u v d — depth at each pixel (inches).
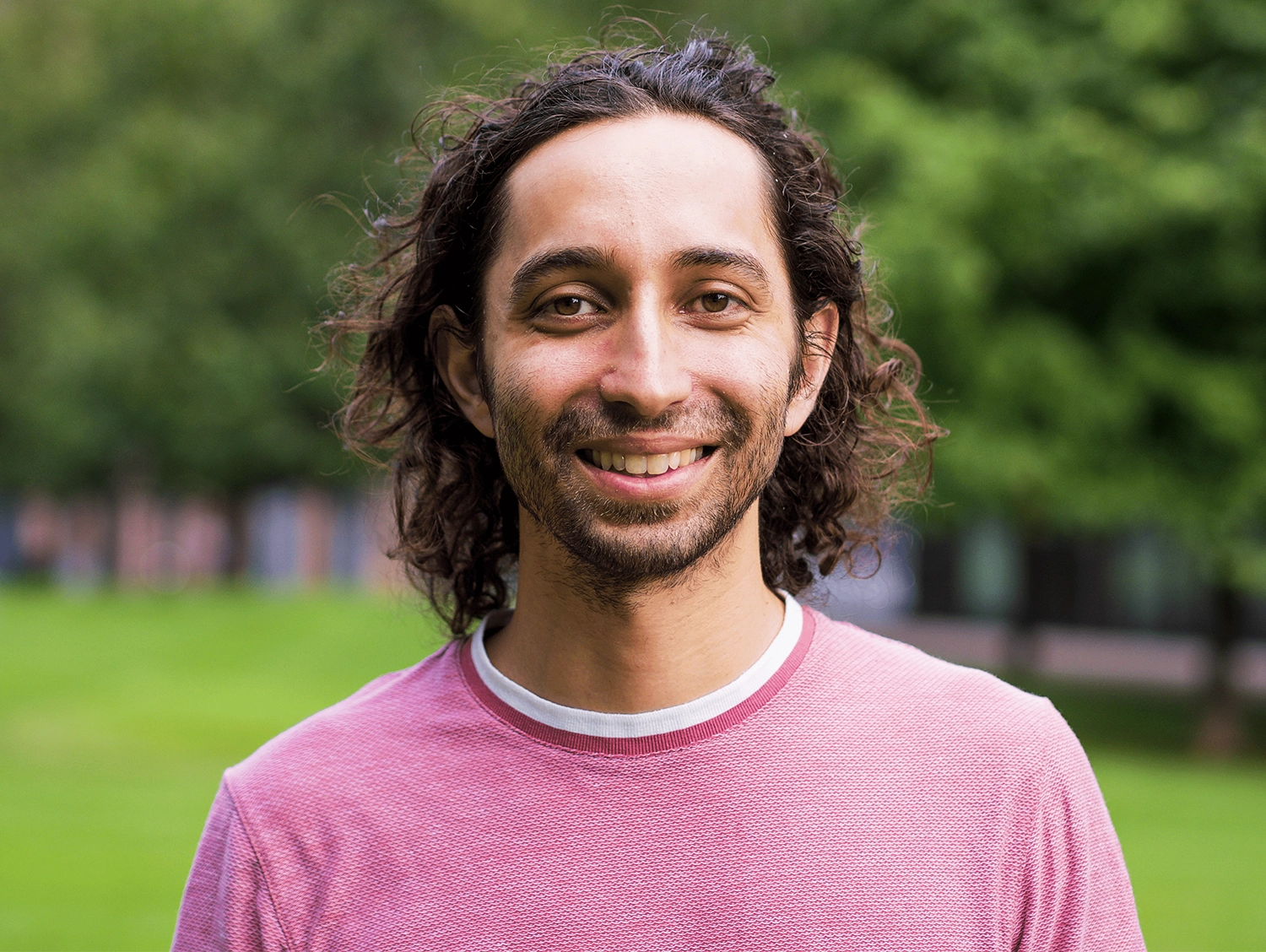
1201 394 403.2
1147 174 382.3
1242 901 224.1
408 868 57.4
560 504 56.7
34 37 995.3
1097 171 382.3
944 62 441.1
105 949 195.6
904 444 81.1
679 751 57.7
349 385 81.4
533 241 57.9
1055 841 58.5
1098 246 399.2
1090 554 818.8
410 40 816.9
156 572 1238.9
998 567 861.2
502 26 604.1
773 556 75.1
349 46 815.1
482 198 62.1
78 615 765.9
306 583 1227.2
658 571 56.7
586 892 55.9
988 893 56.5
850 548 80.1
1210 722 467.8
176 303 822.5
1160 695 606.5
